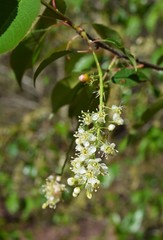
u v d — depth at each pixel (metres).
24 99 8.45
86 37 1.56
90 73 1.69
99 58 1.93
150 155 4.77
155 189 5.05
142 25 5.16
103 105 1.32
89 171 1.22
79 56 2.06
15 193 4.66
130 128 2.52
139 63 1.82
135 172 5.01
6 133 4.92
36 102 8.23
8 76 7.55
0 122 8.11
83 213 5.46
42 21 1.69
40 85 7.78
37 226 5.63
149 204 4.79
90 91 1.68
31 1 1.29
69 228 6.49
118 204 5.32
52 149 4.75
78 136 1.26
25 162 4.67
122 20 4.93
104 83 1.60
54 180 1.61
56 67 7.29
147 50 4.24
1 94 8.55
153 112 2.18
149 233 4.95
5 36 1.28
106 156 1.26
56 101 2.00
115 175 4.48
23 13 1.29
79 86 1.75
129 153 4.83
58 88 1.94
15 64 1.90
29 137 4.89
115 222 4.96
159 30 5.79
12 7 1.29
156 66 1.84
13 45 1.29
